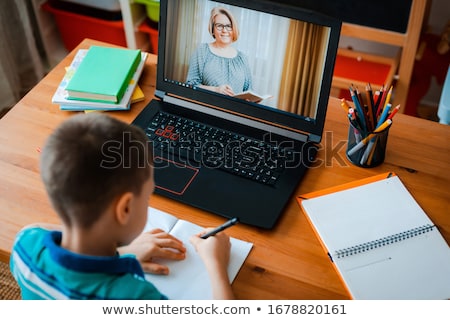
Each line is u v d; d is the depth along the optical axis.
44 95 1.39
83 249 0.84
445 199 1.14
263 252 1.05
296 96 1.20
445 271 1.00
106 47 1.49
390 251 1.04
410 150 1.25
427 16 2.11
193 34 1.25
